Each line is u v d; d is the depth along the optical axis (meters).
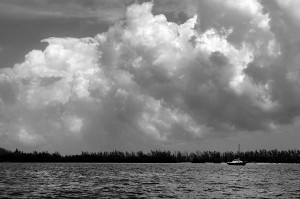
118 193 104.25
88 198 92.88
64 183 139.75
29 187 121.38
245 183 144.25
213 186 128.88
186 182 148.50
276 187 126.12
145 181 153.12
